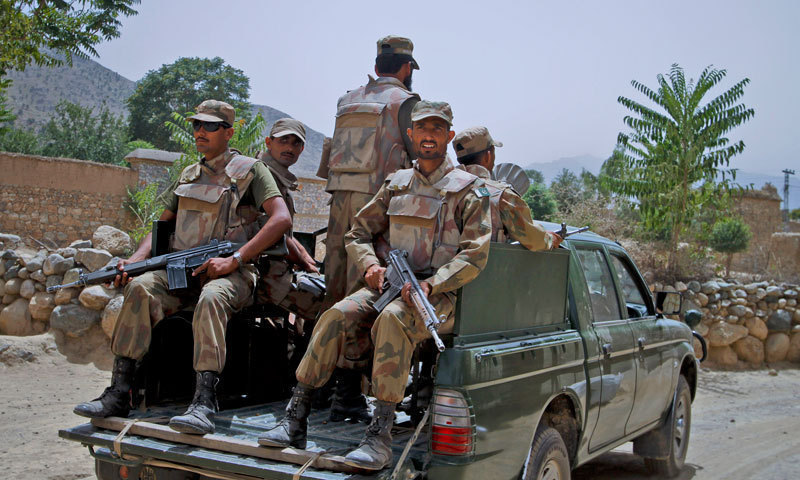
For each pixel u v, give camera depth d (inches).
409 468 110.3
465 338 122.9
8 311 326.0
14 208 724.0
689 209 467.8
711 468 230.7
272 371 158.9
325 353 120.4
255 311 156.9
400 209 133.3
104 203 757.3
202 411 123.2
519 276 138.9
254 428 131.3
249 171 151.0
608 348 166.2
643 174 486.3
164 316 139.3
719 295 435.2
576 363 151.4
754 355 427.8
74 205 745.6
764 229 1027.3
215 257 141.6
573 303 161.9
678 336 217.6
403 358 114.5
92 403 129.6
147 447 120.3
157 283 138.3
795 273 531.2
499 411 122.0
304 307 163.0
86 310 325.4
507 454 124.6
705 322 427.8
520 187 196.4
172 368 146.2
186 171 155.5
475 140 168.1
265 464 111.0
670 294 207.0
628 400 177.9
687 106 465.7
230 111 154.1
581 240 179.6
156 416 134.7
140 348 134.3
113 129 1776.6
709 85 462.3
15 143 1544.0
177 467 119.7
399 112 158.9
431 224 130.5
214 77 1913.1
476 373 116.9
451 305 120.4
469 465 113.7
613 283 187.5
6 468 197.2
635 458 243.6
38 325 329.1
